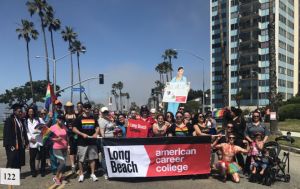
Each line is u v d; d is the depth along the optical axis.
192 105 100.56
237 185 10.18
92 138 10.62
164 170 10.80
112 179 10.84
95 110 14.48
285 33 98.38
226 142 11.09
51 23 65.62
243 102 95.00
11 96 106.69
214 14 108.25
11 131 10.84
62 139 10.42
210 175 11.38
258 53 92.62
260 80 92.44
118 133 12.02
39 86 109.75
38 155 12.13
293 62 103.44
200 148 11.01
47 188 9.84
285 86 97.88
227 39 100.44
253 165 10.59
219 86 106.88
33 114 11.70
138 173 10.69
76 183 10.43
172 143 10.82
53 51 67.31
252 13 93.75
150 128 11.60
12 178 7.55
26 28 67.94
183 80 15.28
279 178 11.22
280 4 96.06
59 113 12.34
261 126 11.24
